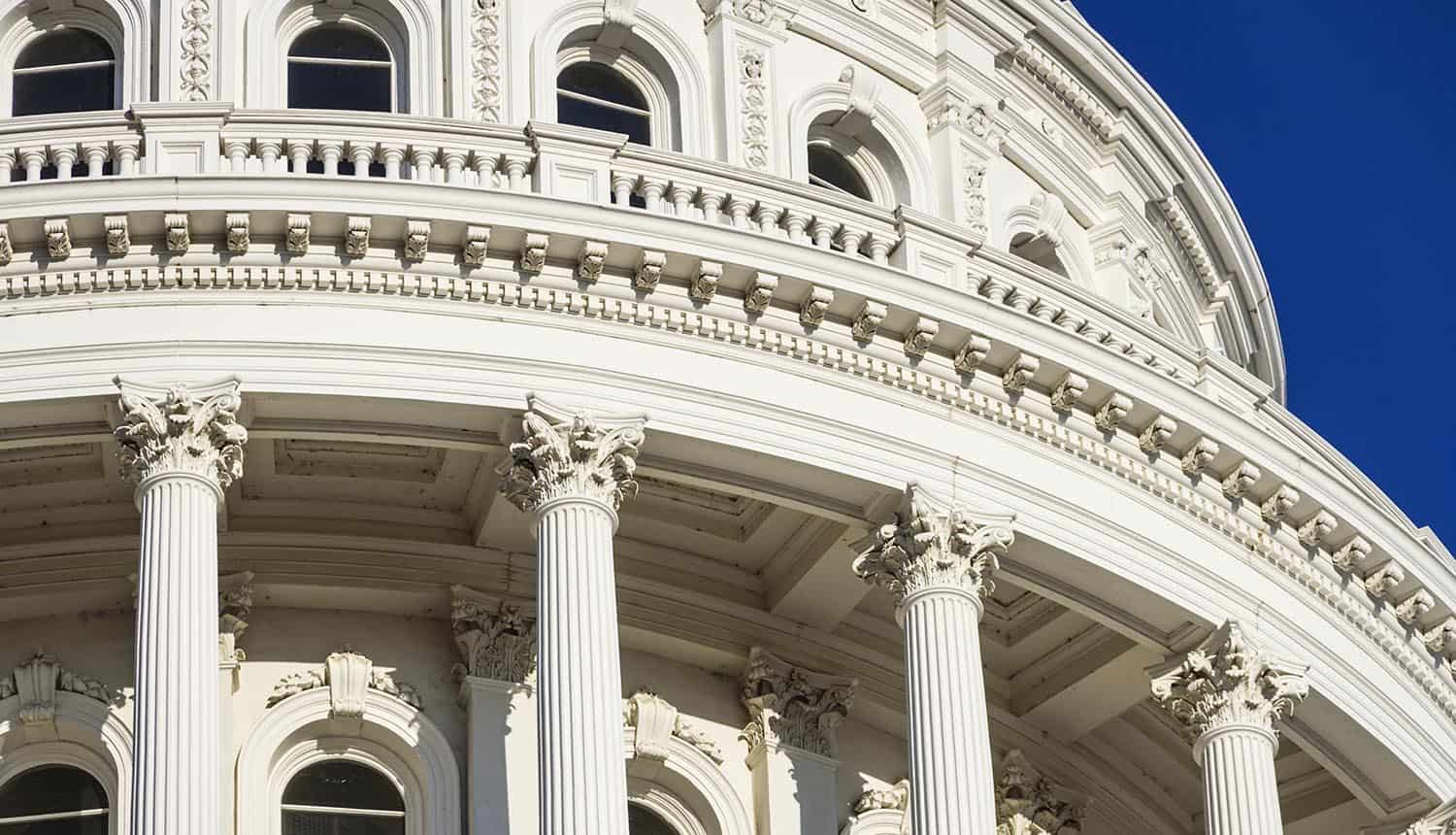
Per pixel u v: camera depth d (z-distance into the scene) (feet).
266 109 147.13
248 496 145.28
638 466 139.44
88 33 161.58
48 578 144.97
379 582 147.23
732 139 164.96
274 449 142.20
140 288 135.74
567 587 132.87
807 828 150.51
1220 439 148.56
